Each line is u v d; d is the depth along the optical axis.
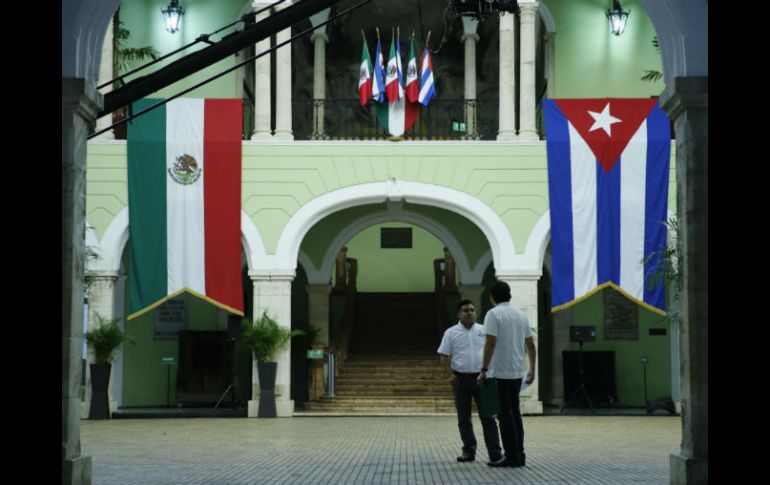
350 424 17.23
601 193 19.83
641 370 23.94
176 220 19.88
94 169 20.14
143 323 23.95
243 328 19.84
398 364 23.11
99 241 19.98
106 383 19.33
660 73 22.48
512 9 11.12
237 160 20.09
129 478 9.08
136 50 22.08
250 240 20.17
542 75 24.42
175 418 19.31
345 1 25.72
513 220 20.36
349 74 26.31
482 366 9.52
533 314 20.19
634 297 19.64
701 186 8.11
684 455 7.87
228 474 9.39
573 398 20.92
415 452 11.73
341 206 20.55
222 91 23.47
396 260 30.45
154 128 20.03
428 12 26.23
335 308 27.06
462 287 24.02
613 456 11.09
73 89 7.74
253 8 21.70
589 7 23.59
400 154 20.53
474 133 21.55
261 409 19.27
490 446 9.85
